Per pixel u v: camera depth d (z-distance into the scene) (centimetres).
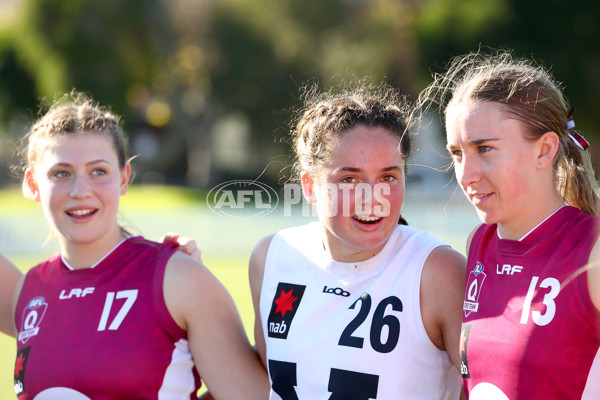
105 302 961
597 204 885
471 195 858
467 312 873
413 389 886
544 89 852
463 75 960
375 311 902
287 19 10912
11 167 1266
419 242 928
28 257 4978
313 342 913
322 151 909
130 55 10944
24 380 957
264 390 969
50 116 1014
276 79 10819
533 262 831
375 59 10769
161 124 12962
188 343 972
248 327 2581
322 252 956
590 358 774
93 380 922
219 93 10981
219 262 4803
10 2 12938
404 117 947
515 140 828
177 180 12475
